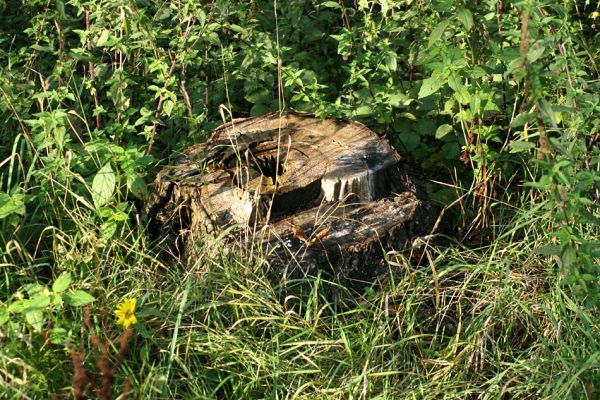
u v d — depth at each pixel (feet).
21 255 13.60
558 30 15.02
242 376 12.62
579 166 13.91
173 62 17.17
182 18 18.12
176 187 15.29
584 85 14.78
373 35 18.21
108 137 17.42
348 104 18.22
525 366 12.60
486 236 16.24
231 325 13.44
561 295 13.61
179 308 13.09
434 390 12.53
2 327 12.01
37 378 11.53
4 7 20.79
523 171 17.29
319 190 15.10
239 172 15.25
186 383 12.50
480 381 12.94
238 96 20.17
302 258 14.02
